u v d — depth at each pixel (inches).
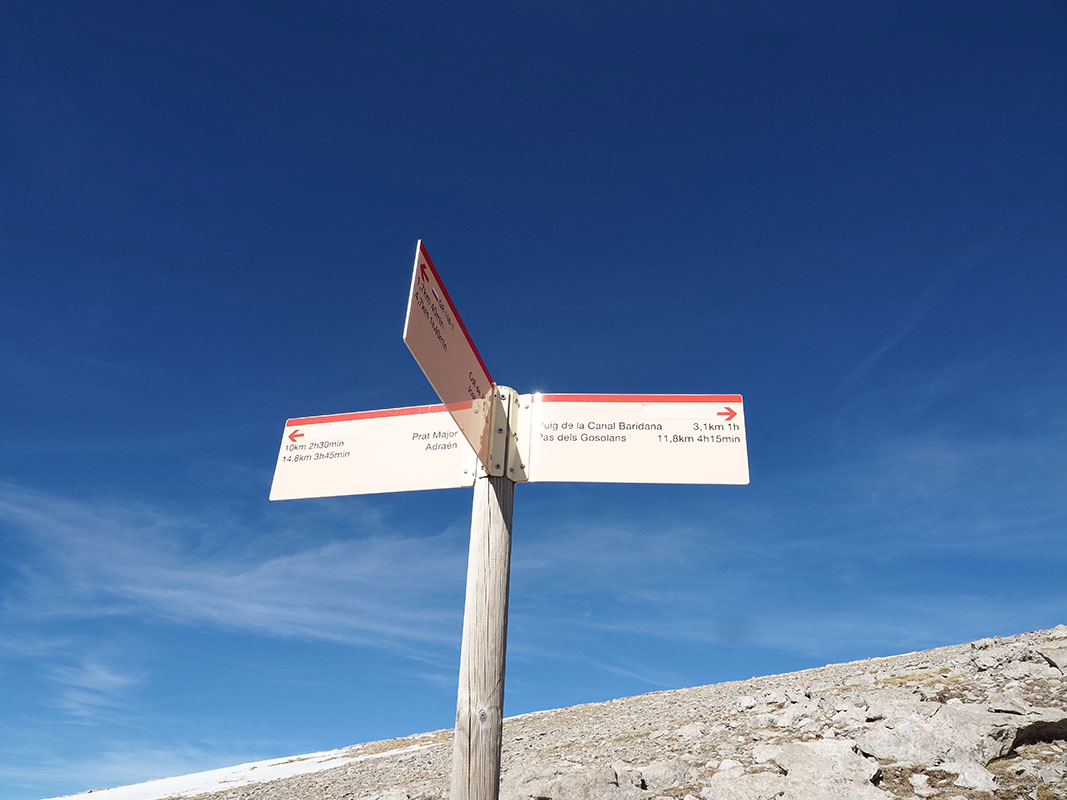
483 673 131.0
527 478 145.5
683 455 143.3
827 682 625.3
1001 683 410.3
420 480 148.1
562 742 633.0
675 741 462.6
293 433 163.6
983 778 273.4
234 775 1185.4
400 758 912.3
